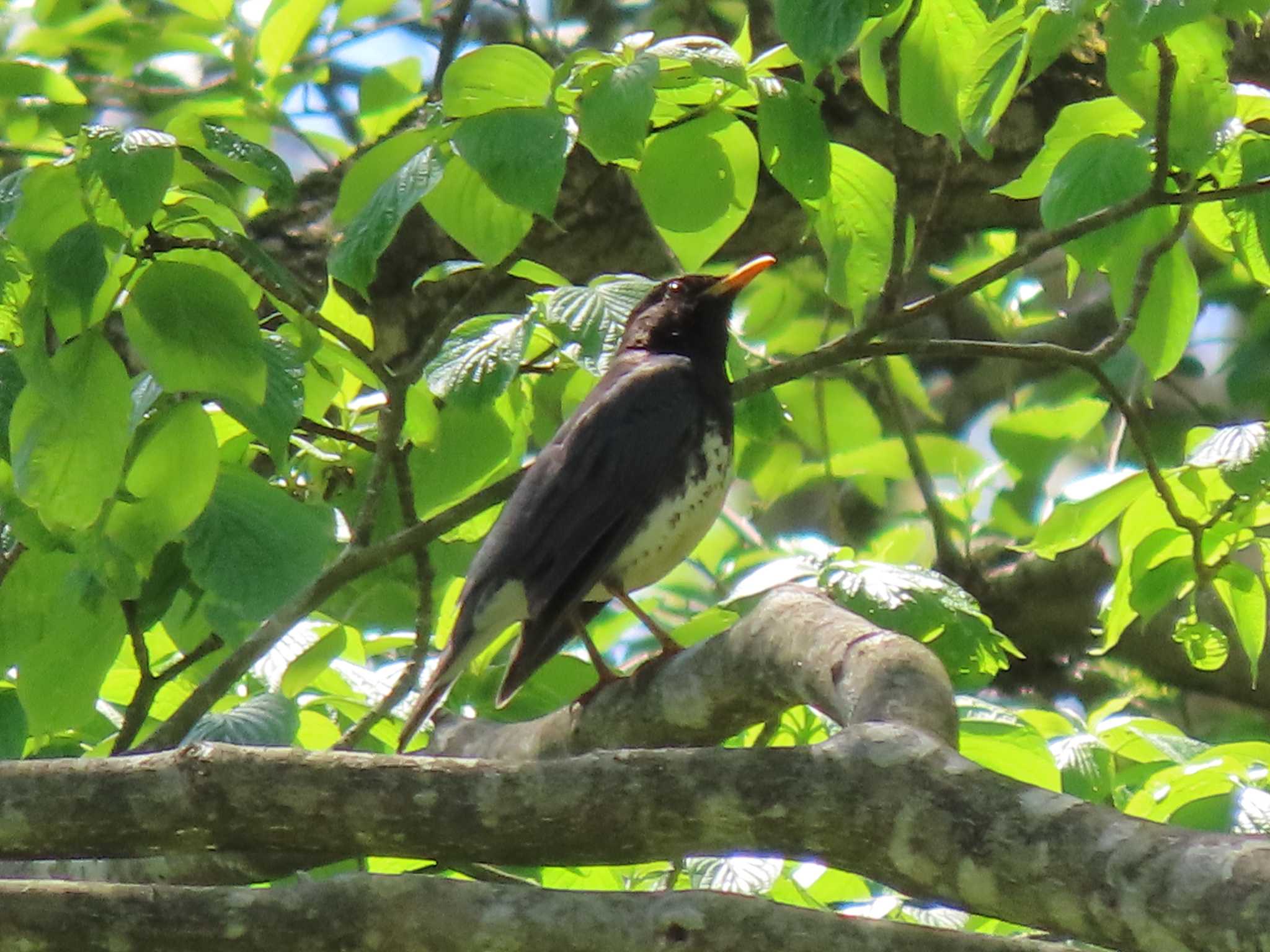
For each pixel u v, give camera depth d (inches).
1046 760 303.9
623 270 432.8
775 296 557.0
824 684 227.5
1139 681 516.4
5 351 283.3
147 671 326.3
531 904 197.9
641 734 278.2
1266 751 336.8
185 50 507.2
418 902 200.4
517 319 320.8
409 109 470.0
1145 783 323.9
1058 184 315.6
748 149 321.7
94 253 257.1
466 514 346.0
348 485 372.2
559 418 410.9
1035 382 624.1
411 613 396.8
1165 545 343.6
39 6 553.3
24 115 479.5
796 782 193.3
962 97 291.1
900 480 593.6
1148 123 304.2
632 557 351.9
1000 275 346.0
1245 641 340.2
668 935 190.4
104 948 201.3
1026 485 514.3
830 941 186.7
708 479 359.6
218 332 271.9
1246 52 427.2
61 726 314.5
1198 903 161.2
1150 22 258.4
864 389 590.6
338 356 335.9
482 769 209.5
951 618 312.0
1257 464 319.6
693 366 365.4
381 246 288.7
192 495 293.1
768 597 259.9
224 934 201.0
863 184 340.2
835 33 272.4
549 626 335.9
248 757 214.7
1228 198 309.9
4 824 215.8
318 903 201.9
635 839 202.5
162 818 213.9
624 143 273.7
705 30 545.3
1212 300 599.5
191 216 289.1
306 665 314.7
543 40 542.0
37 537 305.6
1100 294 640.4
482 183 304.3
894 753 190.4
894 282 346.3
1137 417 337.4
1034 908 173.8
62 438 268.7
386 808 209.3
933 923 314.2
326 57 536.7
